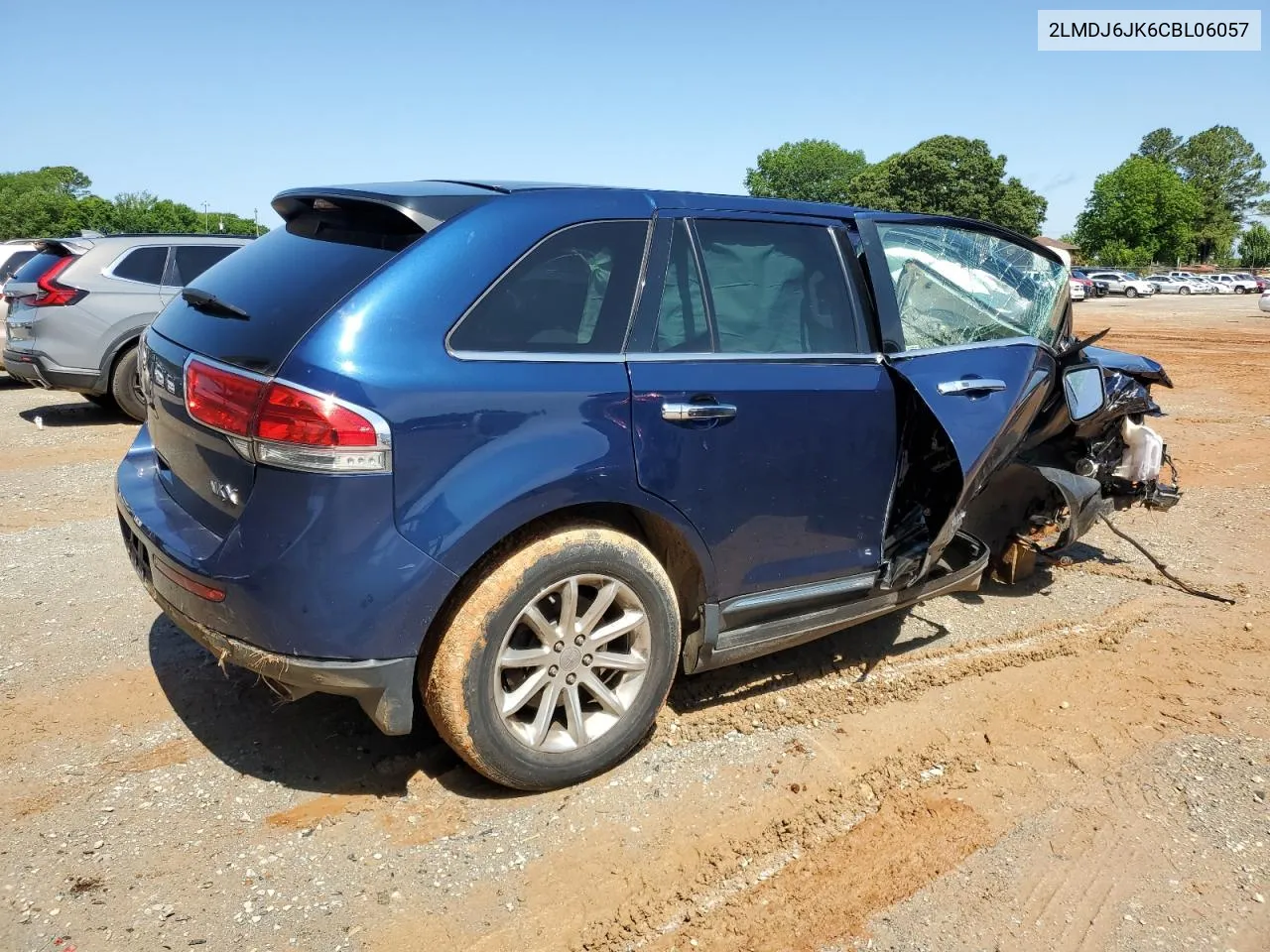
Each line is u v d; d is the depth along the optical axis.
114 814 2.86
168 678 3.70
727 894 2.64
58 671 3.73
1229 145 117.81
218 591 2.63
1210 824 3.02
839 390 3.41
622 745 3.11
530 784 2.96
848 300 3.59
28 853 2.67
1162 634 4.52
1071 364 4.58
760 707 3.65
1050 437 5.01
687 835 2.87
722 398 3.10
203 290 3.15
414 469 2.56
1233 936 2.53
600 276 3.00
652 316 3.06
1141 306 42.69
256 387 2.56
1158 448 5.21
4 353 9.04
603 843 2.81
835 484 3.45
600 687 3.04
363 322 2.59
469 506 2.62
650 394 2.95
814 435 3.35
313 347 2.54
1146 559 5.62
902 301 3.84
